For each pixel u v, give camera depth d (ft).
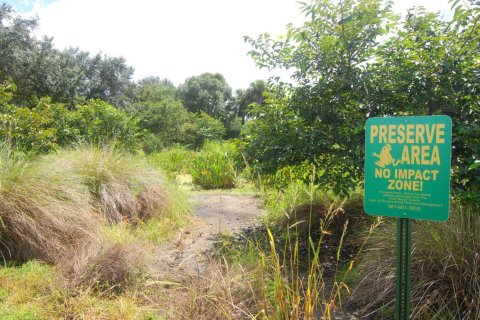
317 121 14.85
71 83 72.54
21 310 9.36
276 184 18.34
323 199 17.80
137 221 17.89
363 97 14.05
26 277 11.08
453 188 12.10
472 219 10.96
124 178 19.35
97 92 94.22
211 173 33.19
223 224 19.58
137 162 21.45
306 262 13.70
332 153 14.66
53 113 30.71
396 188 7.47
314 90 14.92
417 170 7.27
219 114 128.26
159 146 66.90
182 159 43.70
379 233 12.14
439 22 14.02
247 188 32.07
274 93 16.71
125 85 99.09
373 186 7.72
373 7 13.79
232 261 12.35
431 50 13.05
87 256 11.78
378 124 7.64
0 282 10.82
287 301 8.12
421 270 9.87
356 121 13.98
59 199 14.76
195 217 20.97
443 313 9.17
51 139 24.52
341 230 16.55
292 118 15.94
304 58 15.02
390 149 7.53
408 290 7.50
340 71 14.75
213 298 9.25
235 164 17.58
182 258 13.61
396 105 13.92
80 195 15.65
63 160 18.75
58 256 12.63
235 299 9.53
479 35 12.42
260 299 9.55
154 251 14.44
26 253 12.85
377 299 9.99
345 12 14.34
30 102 67.82
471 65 12.59
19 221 12.97
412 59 13.32
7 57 62.49
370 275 10.73
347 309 10.26
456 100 12.74
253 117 16.93
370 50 14.40
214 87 133.80
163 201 19.99
